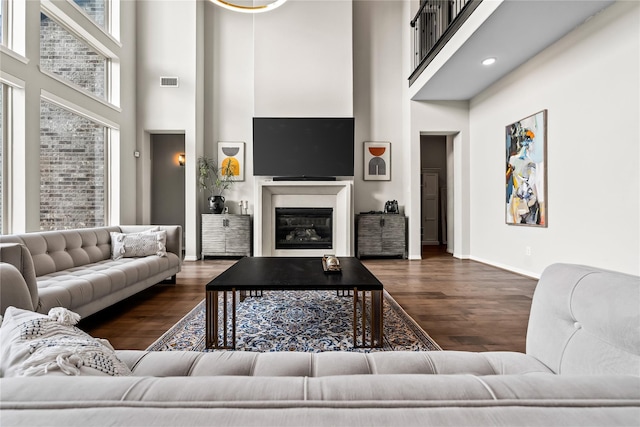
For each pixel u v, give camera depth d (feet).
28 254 6.24
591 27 10.23
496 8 9.84
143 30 18.63
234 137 19.95
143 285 10.38
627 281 2.96
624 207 9.18
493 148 16.07
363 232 18.88
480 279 13.39
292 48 18.71
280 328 8.11
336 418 1.26
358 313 9.23
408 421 1.25
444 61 13.67
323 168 18.44
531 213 13.16
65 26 13.58
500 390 1.45
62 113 13.26
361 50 20.18
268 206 18.51
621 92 9.25
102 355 2.48
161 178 22.29
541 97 12.60
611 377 1.56
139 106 18.57
